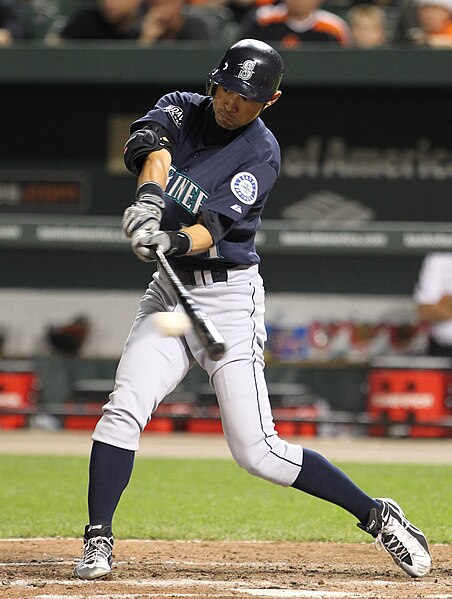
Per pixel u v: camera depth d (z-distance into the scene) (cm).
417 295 3947
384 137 4022
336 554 1781
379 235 3869
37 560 1667
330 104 4028
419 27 3897
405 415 3888
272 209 4069
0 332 4081
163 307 1488
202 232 1383
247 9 4441
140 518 2152
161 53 3822
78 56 3841
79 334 4075
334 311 4022
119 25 3988
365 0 4394
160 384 1455
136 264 4069
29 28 4244
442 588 1470
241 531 2016
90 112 4044
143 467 2973
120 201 4047
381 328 4009
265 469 1477
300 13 3978
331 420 3784
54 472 2839
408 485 2622
